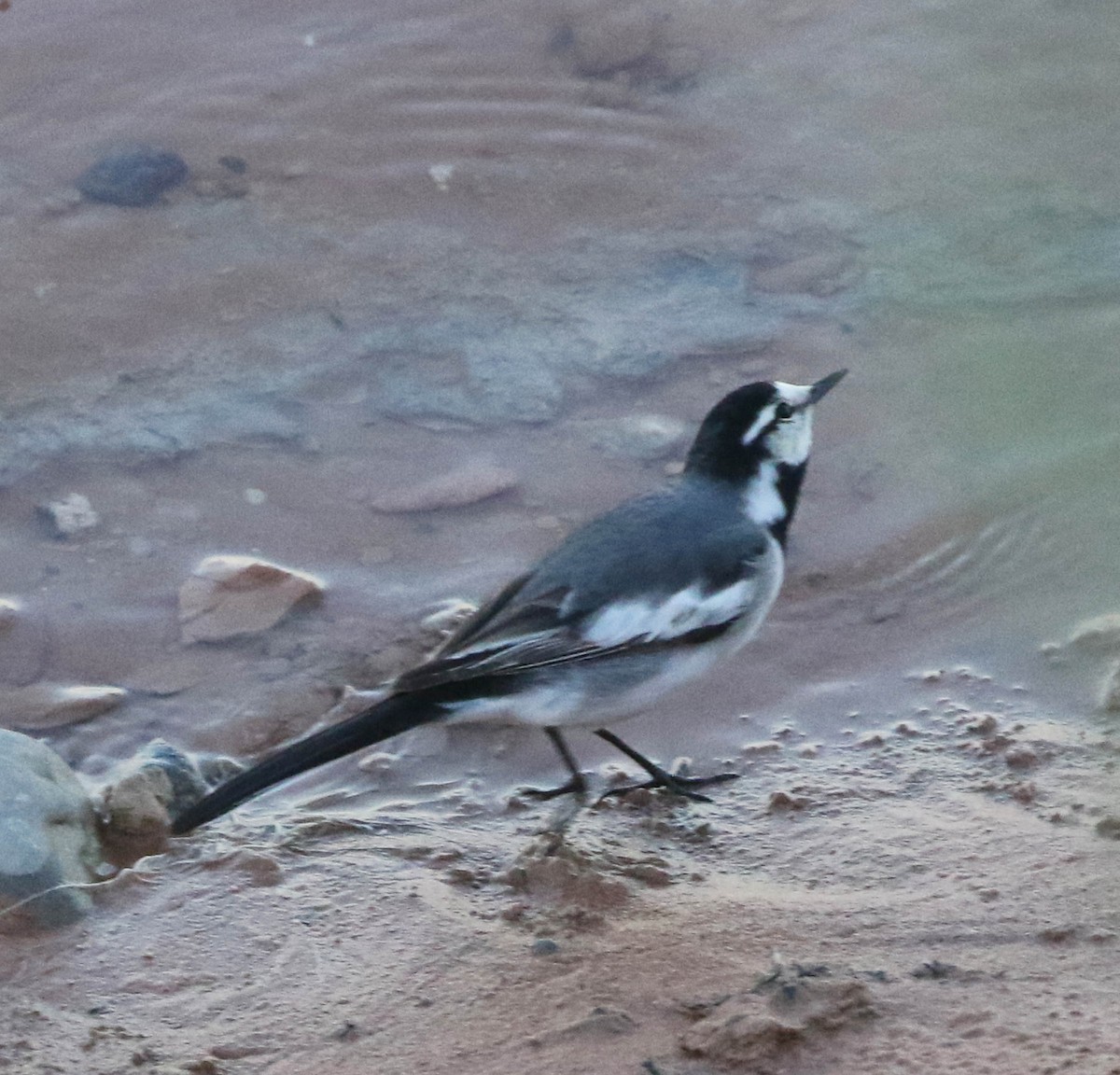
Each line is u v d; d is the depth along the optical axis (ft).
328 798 27.86
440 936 23.06
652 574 25.34
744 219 44.57
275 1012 21.59
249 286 42.01
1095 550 32.78
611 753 28.68
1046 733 27.81
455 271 42.73
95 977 22.74
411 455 36.45
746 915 22.88
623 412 37.76
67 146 46.78
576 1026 20.27
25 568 33.12
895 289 41.55
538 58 51.21
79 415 37.45
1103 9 53.36
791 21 53.16
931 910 22.57
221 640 31.42
